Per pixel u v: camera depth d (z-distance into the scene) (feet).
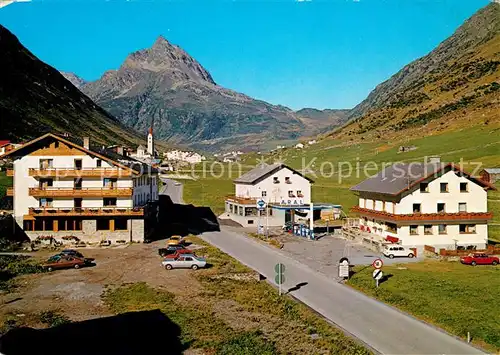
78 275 153.17
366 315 117.60
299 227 245.65
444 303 124.36
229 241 223.10
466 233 199.21
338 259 184.03
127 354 91.97
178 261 163.12
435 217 195.83
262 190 284.41
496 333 102.83
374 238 210.79
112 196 210.38
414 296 131.13
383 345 98.43
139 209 209.36
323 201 337.52
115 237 210.59
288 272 162.09
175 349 94.94
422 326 109.60
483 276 153.79
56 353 91.25
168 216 306.96
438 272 160.15
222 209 336.70
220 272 158.51
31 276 151.64
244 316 115.44
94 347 94.89
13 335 99.81
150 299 127.34
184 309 119.65
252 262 177.68
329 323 111.65
